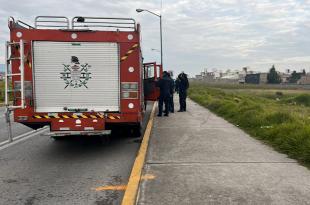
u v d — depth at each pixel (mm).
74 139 10656
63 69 8398
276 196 4879
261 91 73500
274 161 6734
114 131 10312
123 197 5113
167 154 7465
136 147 9289
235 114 13438
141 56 9344
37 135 11461
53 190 5734
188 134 9938
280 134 8492
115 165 7352
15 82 8266
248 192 5043
